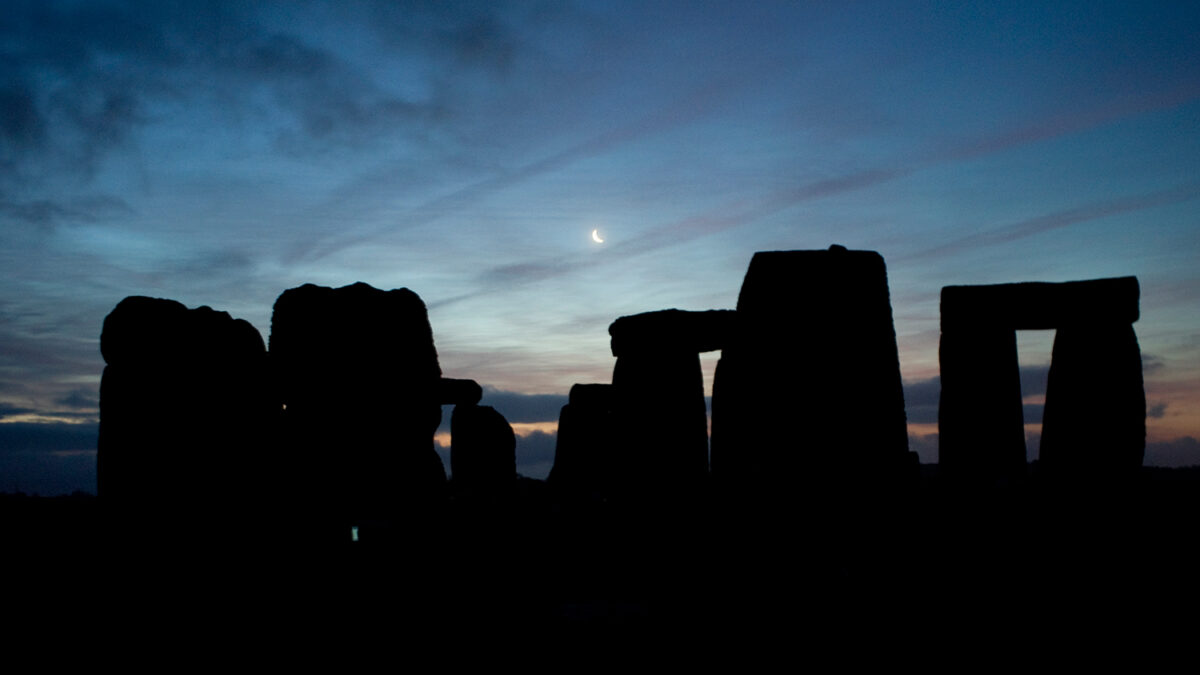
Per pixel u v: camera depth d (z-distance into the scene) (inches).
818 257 333.4
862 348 328.2
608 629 274.8
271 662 255.6
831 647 258.7
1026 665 246.1
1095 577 324.2
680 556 360.5
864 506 320.5
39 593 305.1
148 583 315.9
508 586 335.3
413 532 388.2
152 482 338.0
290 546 357.4
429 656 259.3
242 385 371.9
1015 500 450.9
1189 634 268.1
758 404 329.7
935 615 283.7
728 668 246.1
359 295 477.7
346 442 457.4
